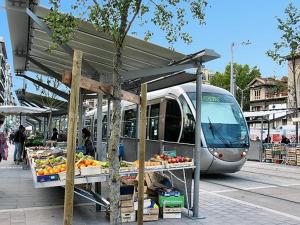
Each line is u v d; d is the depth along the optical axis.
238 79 86.06
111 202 4.82
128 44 7.98
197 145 8.46
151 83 10.66
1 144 14.98
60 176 7.14
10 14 7.61
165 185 8.95
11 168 17.44
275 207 10.07
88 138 14.62
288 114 29.11
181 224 7.75
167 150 10.27
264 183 14.93
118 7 4.77
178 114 16.69
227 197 11.41
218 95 17.00
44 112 21.59
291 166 23.28
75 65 4.35
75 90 4.34
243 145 16.27
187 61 8.23
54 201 9.64
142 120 5.63
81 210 8.73
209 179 15.91
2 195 10.38
